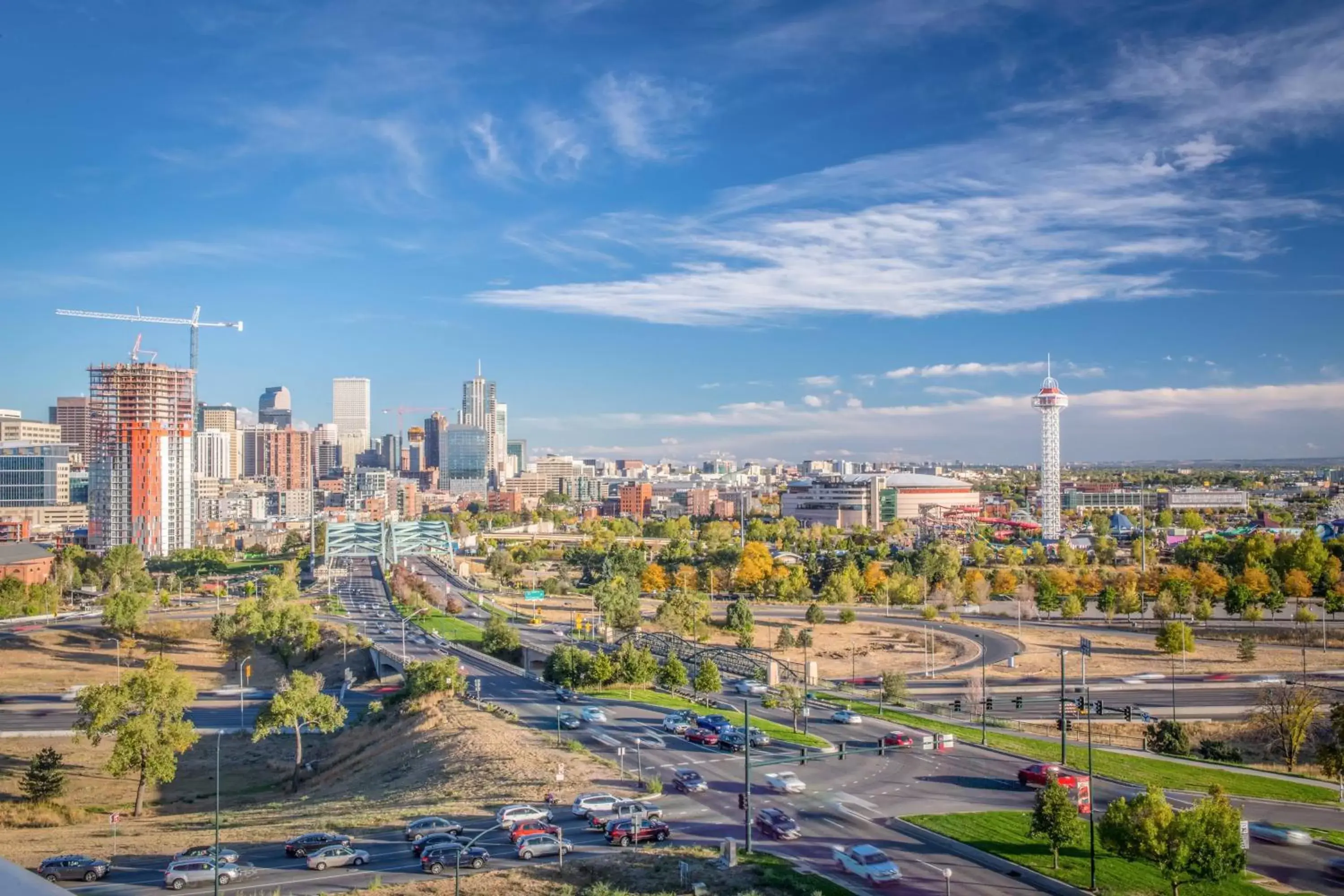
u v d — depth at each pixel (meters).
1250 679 187.25
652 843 83.56
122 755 120.25
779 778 102.50
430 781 112.94
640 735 129.38
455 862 74.44
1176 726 136.25
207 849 80.12
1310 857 86.56
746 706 87.31
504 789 102.88
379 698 190.75
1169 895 75.44
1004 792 101.75
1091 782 96.69
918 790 102.06
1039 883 76.62
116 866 82.62
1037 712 159.62
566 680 167.25
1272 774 119.75
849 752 85.44
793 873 75.19
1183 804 101.56
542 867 76.19
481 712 148.50
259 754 156.75
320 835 82.69
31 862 83.94
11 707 182.38
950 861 80.94
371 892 70.88
